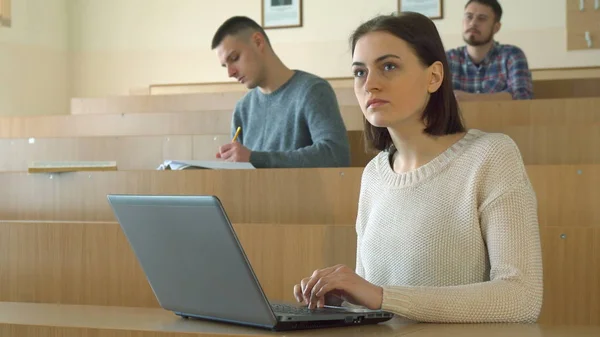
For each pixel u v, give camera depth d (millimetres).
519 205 1130
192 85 5234
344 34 5184
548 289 1533
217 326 1074
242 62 2471
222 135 2832
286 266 1666
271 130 2484
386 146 1310
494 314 1074
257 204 1904
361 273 1297
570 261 1524
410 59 1163
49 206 2096
